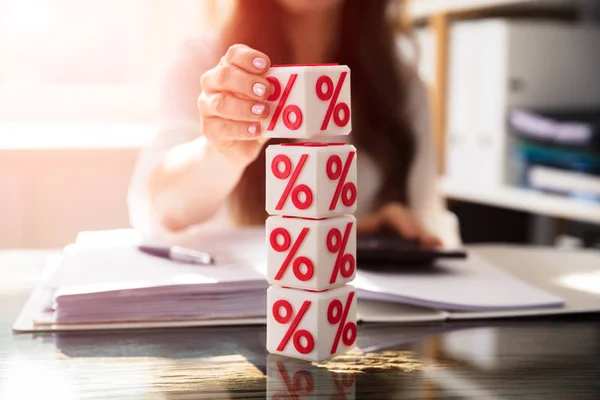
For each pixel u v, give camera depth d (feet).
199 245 2.73
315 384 1.67
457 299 2.24
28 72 7.27
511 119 5.76
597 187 5.01
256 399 1.58
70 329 2.09
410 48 5.38
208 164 3.34
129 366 1.79
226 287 2.15
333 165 1.77
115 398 1.59
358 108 5.08
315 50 5.06
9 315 2.26
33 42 7.22
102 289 2.10
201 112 2.28
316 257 1.77
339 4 4.97
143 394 1.61
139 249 2.60
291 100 1.79
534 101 5.90
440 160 6.40
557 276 2.79
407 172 5.19
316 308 1.79
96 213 6.30
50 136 6.63
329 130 1.81
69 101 7.30
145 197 3.69
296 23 4.96
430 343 1.99
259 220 4.60
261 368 1.78
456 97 6.24
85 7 7.30
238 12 4.89
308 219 1.78
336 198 1.80
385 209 4.03
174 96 4.52
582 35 6.00
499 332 2.11
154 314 2.14
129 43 7.46
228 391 1.63
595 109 5.99
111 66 7.45
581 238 5.57
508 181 5.86
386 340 2.02
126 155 6.27
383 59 5.09
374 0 5.00
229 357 1.86
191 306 2.16
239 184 4.56
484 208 6.46
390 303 2.36
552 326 2.18
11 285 2.68
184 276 2.22
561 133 5.28
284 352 1.86
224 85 1.93
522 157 5.68
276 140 4.49
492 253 3.30
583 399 1.59
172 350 1.92
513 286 2.45
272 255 1.84
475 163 6.10
